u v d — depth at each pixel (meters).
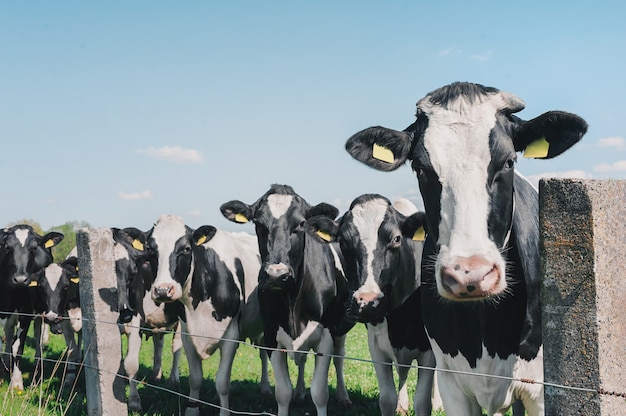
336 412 8.88
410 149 4.52
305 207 8.08
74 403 9.12
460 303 4.61
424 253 5.34
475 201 3.96
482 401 4.68
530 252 4.62
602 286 2.81
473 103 4.28
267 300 7.89
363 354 13.84
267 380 10.21
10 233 11.49
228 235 9.67
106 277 6.38
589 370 2.82
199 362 8.82
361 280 6.66
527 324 4.53
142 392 10.20
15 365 10.63
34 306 12.04
